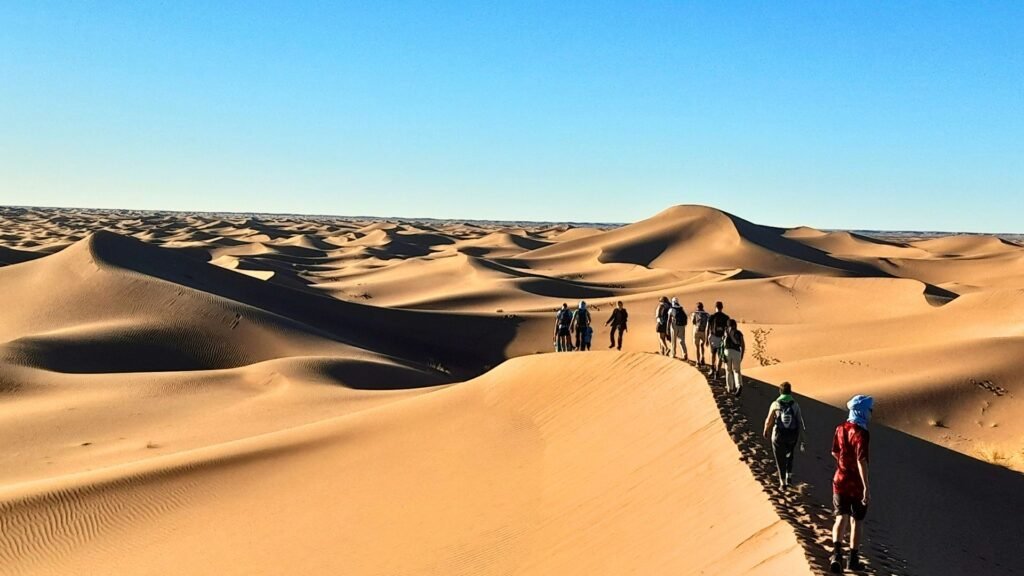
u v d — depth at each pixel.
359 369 45.19
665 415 15.27
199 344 53.38
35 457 28.08
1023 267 133.62
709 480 11.31
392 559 13.42
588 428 17.33
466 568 12.20
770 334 53.84
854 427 8.27
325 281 115.81
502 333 68.56
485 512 14.48
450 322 69.19
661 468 12.69
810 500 10.05
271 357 52.81
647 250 147.88
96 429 32.00
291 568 14.04
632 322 67.75
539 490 14.82
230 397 38.06
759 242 150.00
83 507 18.78
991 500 13.98
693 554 9.32
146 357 50.72
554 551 11.62
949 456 16.44
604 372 20.36
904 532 10.34
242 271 105.38
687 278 109.81
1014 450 23.16
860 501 8.12
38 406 35.28
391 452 20.53
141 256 69.94
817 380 34.84
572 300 87.44
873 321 53.03
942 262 146.50
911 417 29.75
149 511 18.48
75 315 58.09
